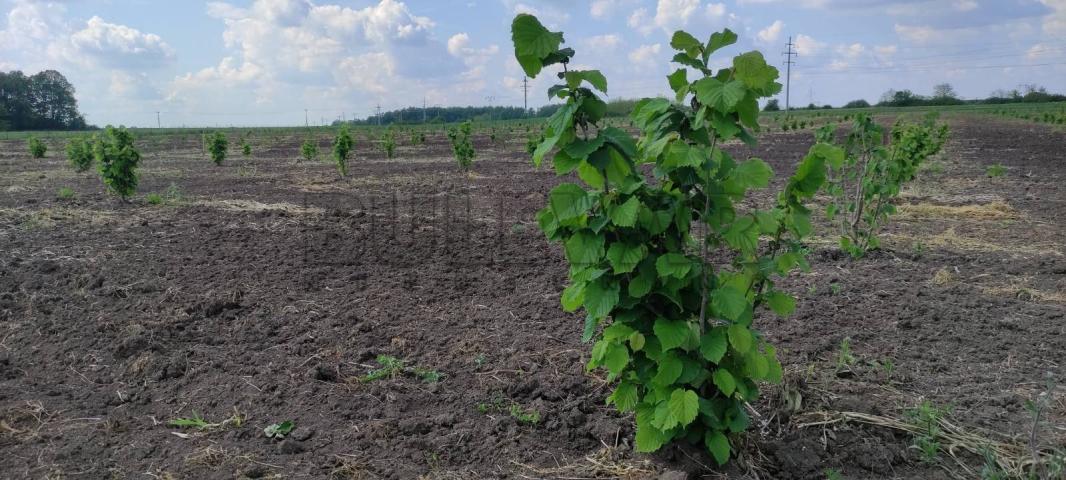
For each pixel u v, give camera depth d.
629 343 2.85
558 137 2.43
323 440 3.15
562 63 2.54
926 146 10.41
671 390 2.73
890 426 3.24
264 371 3.94
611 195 2.60
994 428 3.29
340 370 3.98
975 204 10.02
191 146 31.03
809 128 38.66
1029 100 78.56
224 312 4.93
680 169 2.59
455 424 3.34
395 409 3.48
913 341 4.49
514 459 3.02
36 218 8.52
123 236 7.50
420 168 17.20
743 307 2.52
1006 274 6.10
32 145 22.52
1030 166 15.56
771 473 2.95
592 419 3.36
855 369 4.01
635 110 2.89
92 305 5.03
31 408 3.38
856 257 6.71
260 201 10.53
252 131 53.28
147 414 3.40
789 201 2.80
